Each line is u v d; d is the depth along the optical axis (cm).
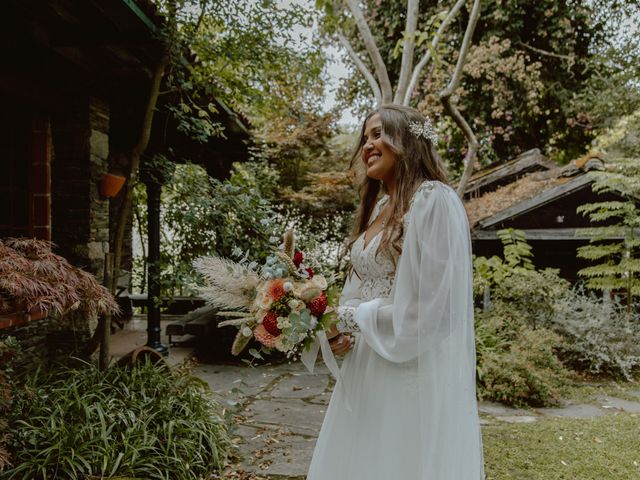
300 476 273
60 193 433
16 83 359
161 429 265
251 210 523
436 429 132
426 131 150
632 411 414
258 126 989
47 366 400
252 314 143
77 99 427
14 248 248
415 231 134
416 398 137
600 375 539
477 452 140
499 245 748
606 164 666
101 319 342
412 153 147
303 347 146
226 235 507
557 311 570
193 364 350
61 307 226
